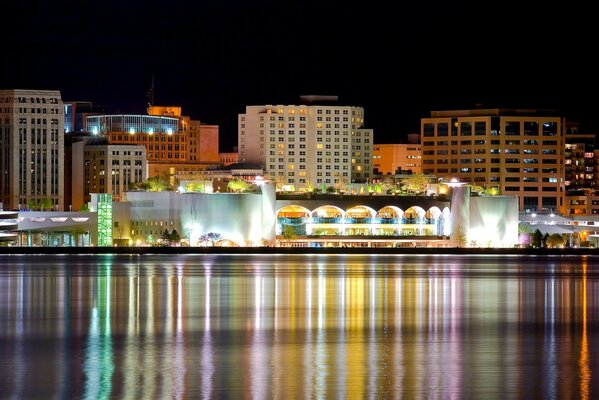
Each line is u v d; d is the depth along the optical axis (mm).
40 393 181250
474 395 180125
